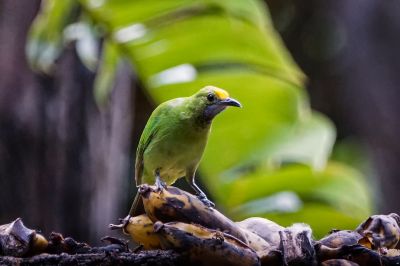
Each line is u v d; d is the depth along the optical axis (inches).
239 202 456.1
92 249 221.5
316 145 434.0
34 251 219.1
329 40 886.4
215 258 213.8
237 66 446.0
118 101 506.6
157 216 226.2
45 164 472.4
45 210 472.4
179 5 431.5
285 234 224.7
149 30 435.5
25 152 468.8
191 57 446.0
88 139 482.6
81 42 423.2
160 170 340.8
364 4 786.8
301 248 222.5
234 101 329.1
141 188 228.1
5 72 465.4
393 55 775.7
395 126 778.2
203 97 330.0
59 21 422.9
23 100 469.4
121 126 512.1
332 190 458.9
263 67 444.8
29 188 469.7
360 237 235.5
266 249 223.5
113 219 514.3
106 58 441.1
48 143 471.8
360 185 461.1
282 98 446.6
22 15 472.1
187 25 436.1
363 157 796.0
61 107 474.0
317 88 885.2
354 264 224.2
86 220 483.5
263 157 437.4
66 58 473.1
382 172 779.4
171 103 338.0
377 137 785.6
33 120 469.1
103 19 428.1
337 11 818.8
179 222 218.8
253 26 436.8
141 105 804.6
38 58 421.7
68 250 220.2
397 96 777.6
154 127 335.6
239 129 442.9
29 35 474.0
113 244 222.4
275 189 457.4
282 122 446.6
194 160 339.6
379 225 243.1
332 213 466.3
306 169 448.8
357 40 790.5
